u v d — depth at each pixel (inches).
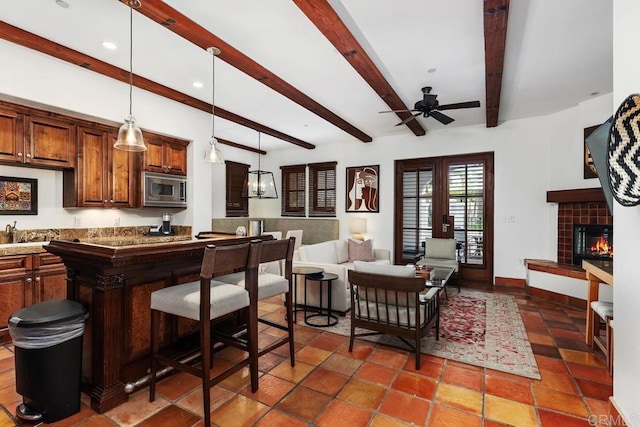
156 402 82.2
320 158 284.4
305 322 141.1
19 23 102.2
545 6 93.5
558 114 191.6
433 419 76.2
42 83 123.5
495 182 215.9
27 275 122.3
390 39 112.5
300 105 173.0
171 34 108.7
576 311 158.4
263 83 141.8
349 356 108.7
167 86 154.0
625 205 57.4
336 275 150.7
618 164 58.6
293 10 95.3
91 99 138.6
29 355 72.4
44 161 132.4
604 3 91.9
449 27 105.1
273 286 94.3
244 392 86.8
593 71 136.9
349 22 102.3
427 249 218.7
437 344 118.7
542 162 201.3
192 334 100.4
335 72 138.1
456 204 230.4
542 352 111.8
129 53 121.8
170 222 188.7
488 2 86.0
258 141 271.3
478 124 220.2
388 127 225.9
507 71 137.4
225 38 110.6
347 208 270.5
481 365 102.4
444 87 155.3
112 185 157.1
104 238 163.9
